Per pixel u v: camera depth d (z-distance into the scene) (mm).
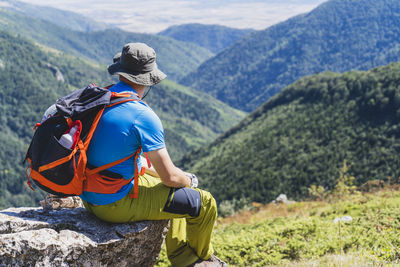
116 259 2561
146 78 2410
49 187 2295
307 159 104750
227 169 119250
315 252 4883
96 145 2244
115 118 2234
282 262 4824
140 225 2633
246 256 5301
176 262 2961
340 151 103062
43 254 2189
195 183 2826
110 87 2582
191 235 2912
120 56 2643
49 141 2162
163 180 2428
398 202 8344
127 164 2369
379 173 88375
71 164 2170
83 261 2365
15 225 2432
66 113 2191
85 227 2578
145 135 2273
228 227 11523
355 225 6160
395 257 3508
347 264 3529
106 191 2346
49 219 2607
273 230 6617
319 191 14055
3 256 2119
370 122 109438
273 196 96000
